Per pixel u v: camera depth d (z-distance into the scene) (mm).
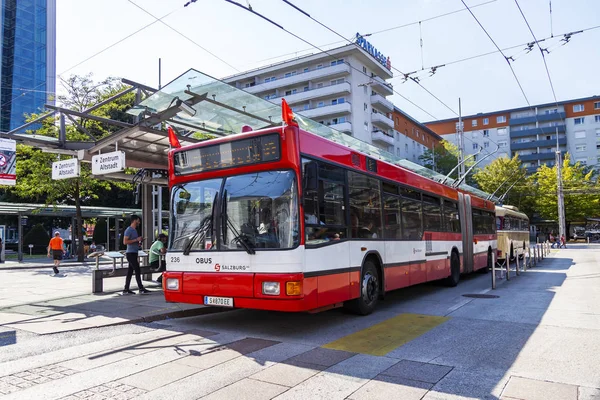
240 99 10344
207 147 7488
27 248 35594
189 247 7336
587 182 56125
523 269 17875
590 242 58812
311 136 7176
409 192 10773
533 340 6539
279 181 6770
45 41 53062
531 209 59812
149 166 12906
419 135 74125
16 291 11891
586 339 6582
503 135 82812
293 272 6418
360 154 8680
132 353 5844
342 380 4789
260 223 6773
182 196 7703
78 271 19984
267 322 7930
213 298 6977
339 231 7559
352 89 56188
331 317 8375
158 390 4473
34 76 51594
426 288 12914
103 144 11297
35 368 5199
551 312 8742
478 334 6949
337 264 7398
